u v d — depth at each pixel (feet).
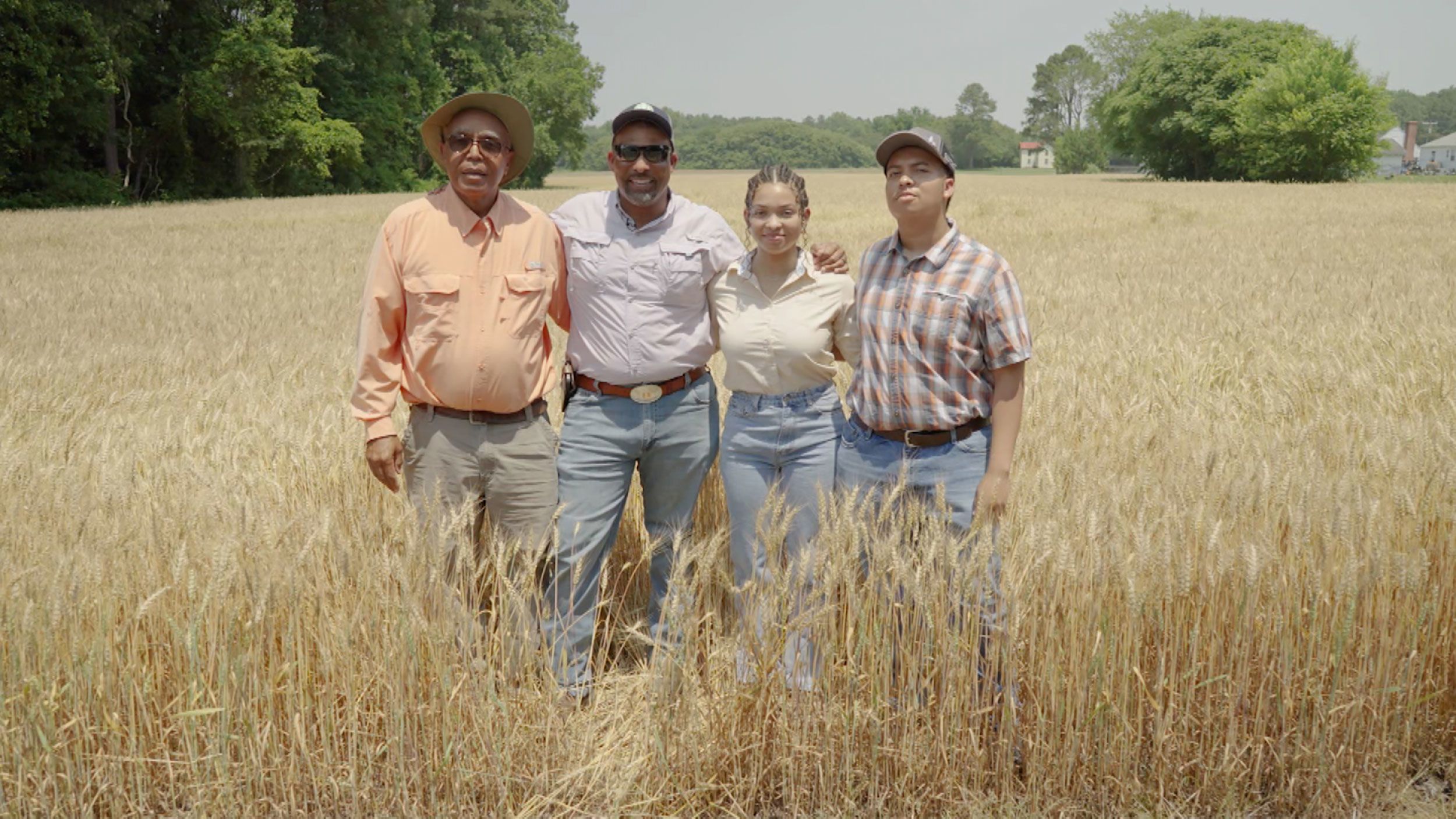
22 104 119.34
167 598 10.27
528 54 238.07
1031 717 10.18
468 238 11.43
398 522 10.95
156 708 10.05
